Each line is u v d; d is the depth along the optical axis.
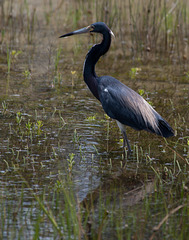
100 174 10.23
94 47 12.43
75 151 11.52
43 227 7.67
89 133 12.95
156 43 24.06
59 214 8.12
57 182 9.40
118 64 21.31
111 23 23.64
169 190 9.55
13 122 13.38
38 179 9.70
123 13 27.53
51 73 18.98
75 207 8.52
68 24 26.59
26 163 10.55
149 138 12.92
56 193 9.07
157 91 17.45
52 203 8.58
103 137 12.73
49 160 10.82
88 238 7.46
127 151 11.77
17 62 20.22
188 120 14.44
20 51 20.50
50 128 13.11
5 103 14.94
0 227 7.58
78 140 12.28
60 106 15.27
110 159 10.78
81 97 16.39
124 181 9.92
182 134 13.20
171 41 24.83
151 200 9.01
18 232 7.45
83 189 9.37
